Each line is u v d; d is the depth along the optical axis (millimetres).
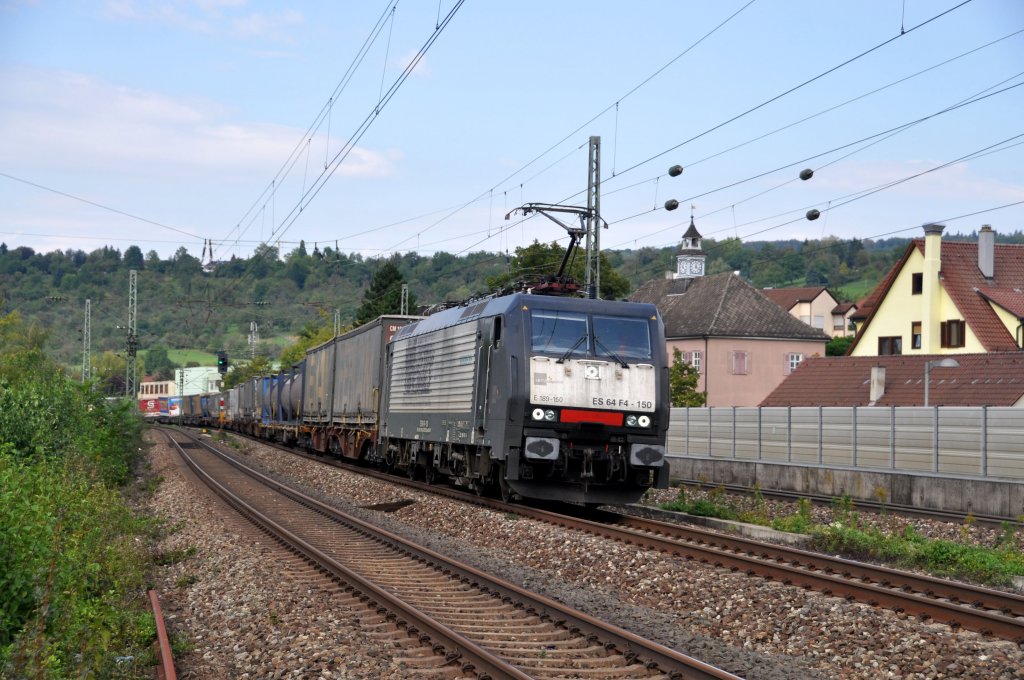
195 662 8836
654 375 18156
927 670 8117
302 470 32500
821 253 161250
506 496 19094
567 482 18188
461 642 8414
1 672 7047
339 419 35344
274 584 11766
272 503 22031
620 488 18281
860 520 18844
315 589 11477
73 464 19281
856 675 8211
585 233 28531
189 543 15773
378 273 80938
